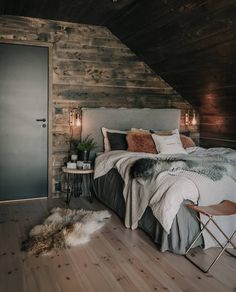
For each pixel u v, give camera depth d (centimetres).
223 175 288
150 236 304
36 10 380
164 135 429
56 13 391
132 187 317
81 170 400
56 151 441
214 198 273
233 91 396
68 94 440
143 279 228
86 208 394
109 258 260
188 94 488
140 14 361
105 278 229
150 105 494
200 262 256
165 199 264
